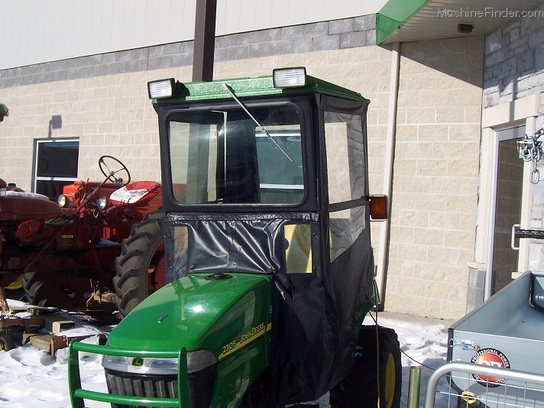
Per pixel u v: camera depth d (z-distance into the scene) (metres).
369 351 4.14
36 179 11.95
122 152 10.42
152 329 2.96
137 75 10.25
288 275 3.49
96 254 6.72
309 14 8.41
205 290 3.26
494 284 6.99
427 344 6.43
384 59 7.91
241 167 3.67
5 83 12.45
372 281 4.52
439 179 7.60
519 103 6.37
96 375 5.27
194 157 3.78
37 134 11.82
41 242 6.36
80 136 11.05
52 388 4.96
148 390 2.95
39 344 5.89
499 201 7.00
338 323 3.63
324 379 3.47
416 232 7.72
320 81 3.58
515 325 4.27
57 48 11.42
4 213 6.01
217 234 3.69
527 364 2.81
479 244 7.23
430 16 6.68
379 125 7.95
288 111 3.52
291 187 3.54
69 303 6.87
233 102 3.62
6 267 6.14
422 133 7.70
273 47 8.72
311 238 3.48
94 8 10.85
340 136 3.91
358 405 4.05
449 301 7.51
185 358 2.76
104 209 6.61
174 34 9.80
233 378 3.07
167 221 3.86
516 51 6.61
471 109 7.45
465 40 7.47
